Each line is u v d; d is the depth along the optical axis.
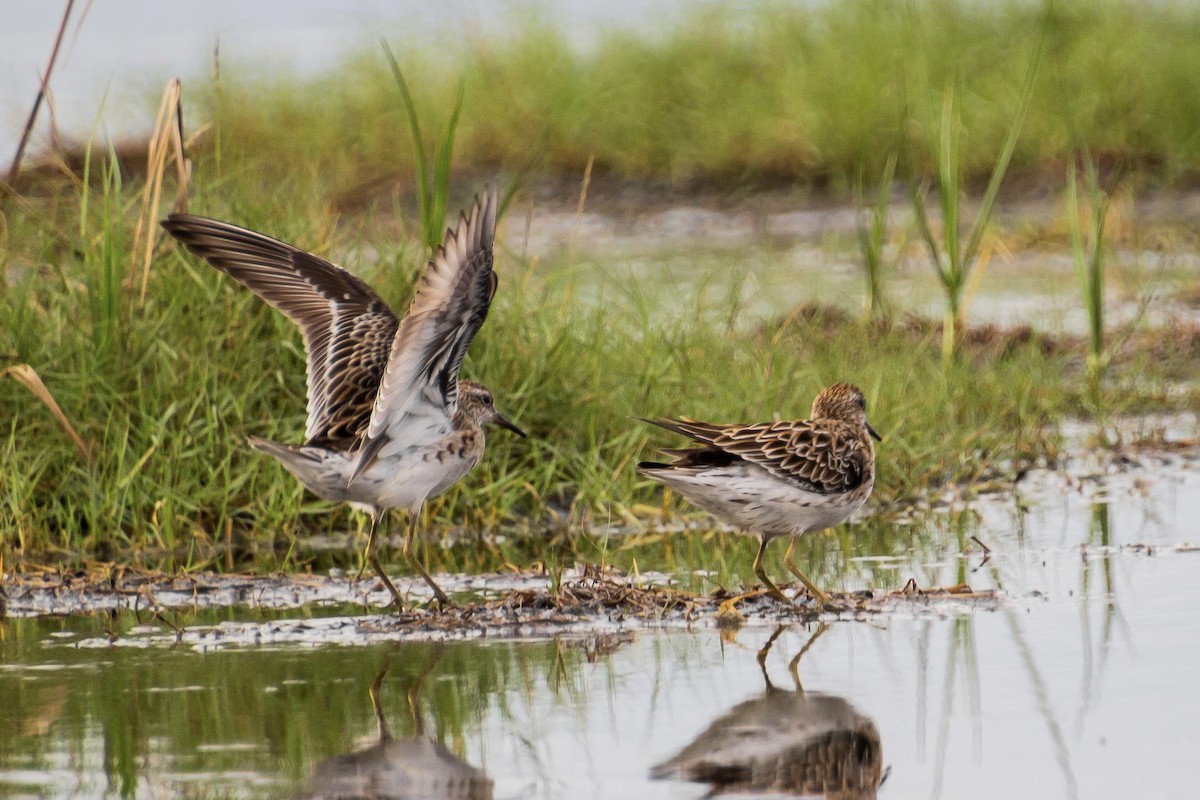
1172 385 17.59
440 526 13.82
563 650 9.90
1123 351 18.50
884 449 14.64
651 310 17.47
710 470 11.07
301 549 13.24
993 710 8.35
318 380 11.06
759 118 28.66
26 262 15.35
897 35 29.52
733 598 10.90
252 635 10.41
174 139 14.52
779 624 10.38
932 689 8.77
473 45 31.02
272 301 11.40
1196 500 13.61
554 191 28.00
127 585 11.90
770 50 30.91
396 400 10.09
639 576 11.64
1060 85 18.72
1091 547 12.08
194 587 11.62
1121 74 28.45
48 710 8.78
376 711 8.70
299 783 7.60
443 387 10.20
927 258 23.66
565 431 14.64
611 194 27.75
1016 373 16.98
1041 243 24.11
